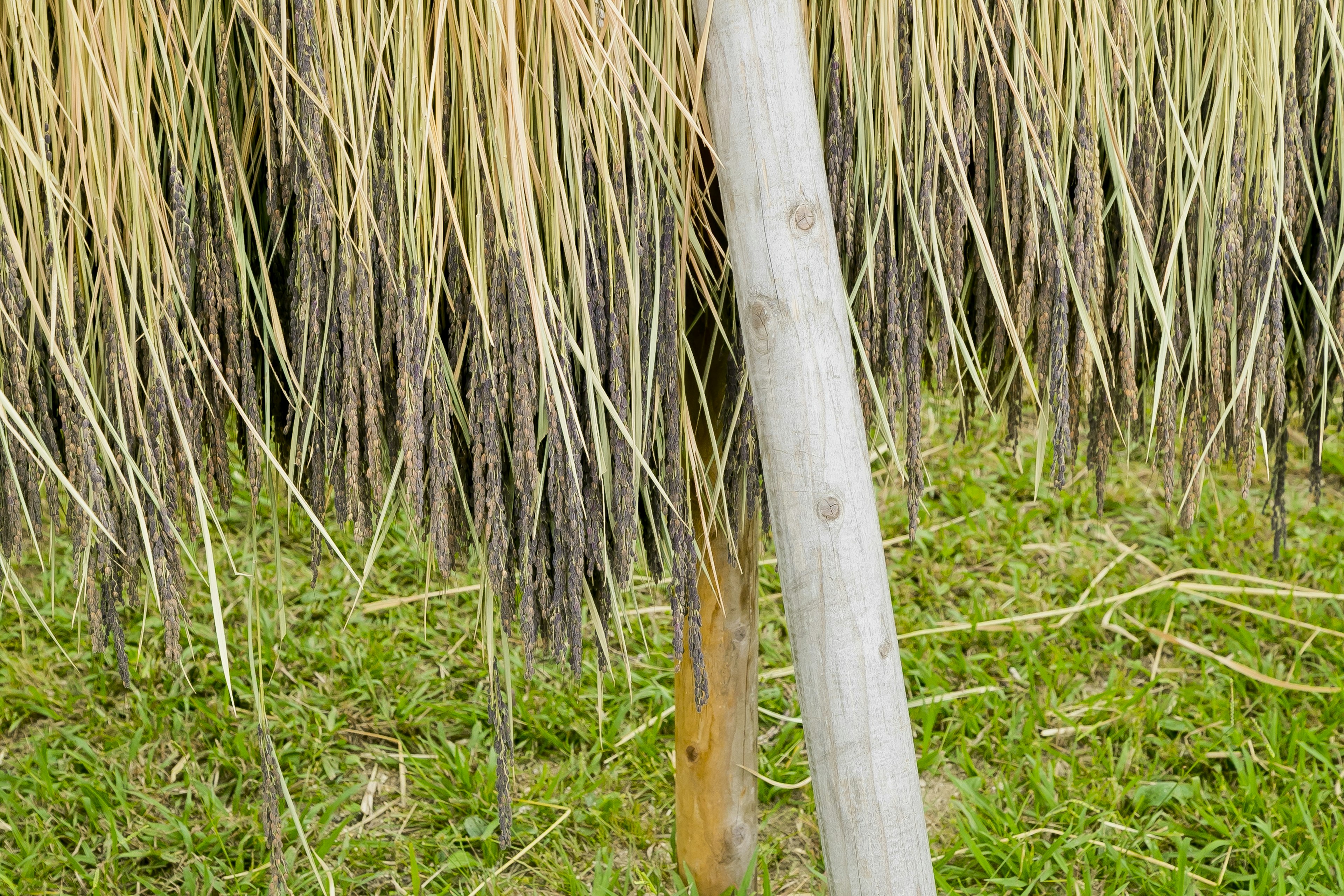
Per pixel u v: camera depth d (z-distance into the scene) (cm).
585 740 223
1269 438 148
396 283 104
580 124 104
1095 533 298
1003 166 116
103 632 108
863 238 116
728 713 169
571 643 113
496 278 103
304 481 118
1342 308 129
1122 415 135
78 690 232
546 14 100
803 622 106
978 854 186
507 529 114
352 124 99
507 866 192
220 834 196
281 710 229
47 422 104
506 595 114
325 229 100
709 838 177
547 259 107
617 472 111
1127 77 115
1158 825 198
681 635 119
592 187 105
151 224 102
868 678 105
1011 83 110
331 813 198
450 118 103
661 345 111
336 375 106
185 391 104
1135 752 216
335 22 96
